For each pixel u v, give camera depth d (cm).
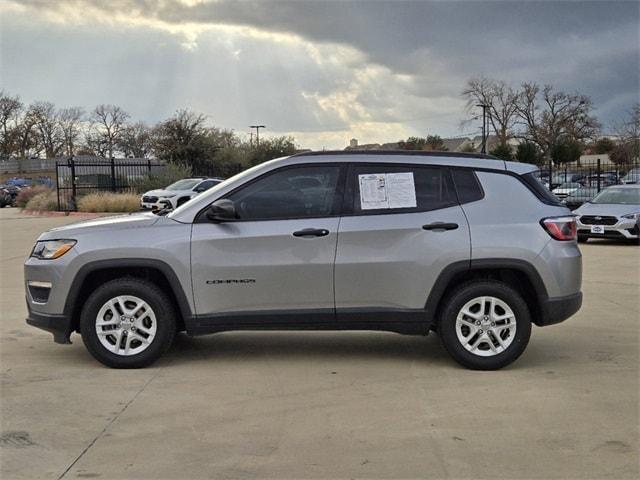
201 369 592
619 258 1416
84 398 511
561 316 588
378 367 600
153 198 2705
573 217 609
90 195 3008
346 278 579
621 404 499
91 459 403
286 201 592
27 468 390
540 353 648
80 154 9888
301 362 617
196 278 579
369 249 580
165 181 3297
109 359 586
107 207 2891
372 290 582
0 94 9538
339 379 563
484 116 6656
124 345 589
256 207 591
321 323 586
